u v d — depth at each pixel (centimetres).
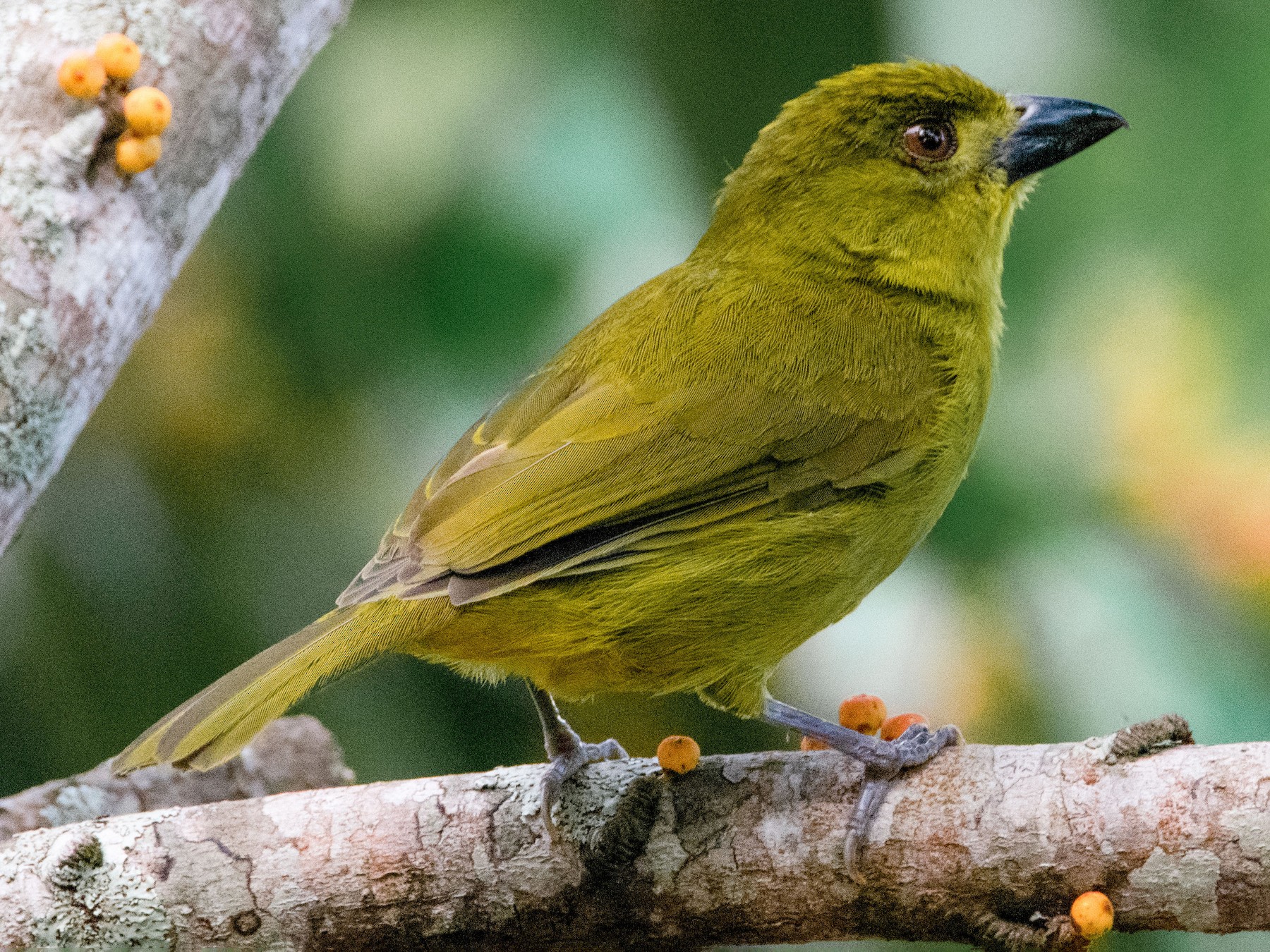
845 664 1046
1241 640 1020
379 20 1051
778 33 1001
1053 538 1034
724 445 891
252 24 828
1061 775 711
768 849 745
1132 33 1019
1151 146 1020
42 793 926
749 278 977
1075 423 1043
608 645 850
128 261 791
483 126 1032
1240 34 1000
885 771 743
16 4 787
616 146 1028
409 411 1082
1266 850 674
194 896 763
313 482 1100
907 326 956
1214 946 974
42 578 1046
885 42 1005
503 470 870
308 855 770
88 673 1046
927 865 723
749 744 1166
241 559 1080
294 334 1084
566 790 785
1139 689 1008
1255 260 1015
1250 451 1025
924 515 939
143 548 1075
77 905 758
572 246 1025
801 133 995
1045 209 1042
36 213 761
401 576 827
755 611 875
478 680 955
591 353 938
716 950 1023
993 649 1027
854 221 982
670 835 755
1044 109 996
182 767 777
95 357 786
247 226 1066
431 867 771
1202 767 693
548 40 1038
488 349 1048
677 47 1012
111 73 771
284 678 798
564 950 778
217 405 1102
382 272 1058
